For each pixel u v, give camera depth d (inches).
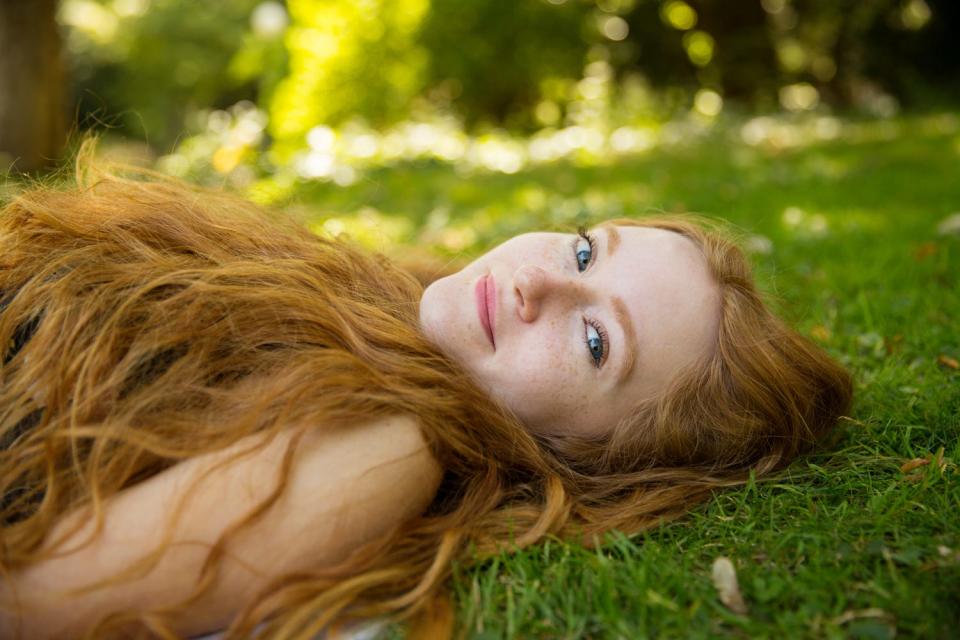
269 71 492.1
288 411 65.4
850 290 137.0
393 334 79.7
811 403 85.7
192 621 60.2
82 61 789.2
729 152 341.1
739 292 85.8
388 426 69.0
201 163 278.7
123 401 67.8
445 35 446.9
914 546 66.1
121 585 58.1
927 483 74.5
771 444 85.3
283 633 58.0
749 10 554.9
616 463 83.9
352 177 267.0
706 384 82.6
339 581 62.4
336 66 429.1
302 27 450.6
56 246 79.1
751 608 60.9
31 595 57.6
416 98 448.8
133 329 71.4
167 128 792.9
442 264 120.7
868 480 78.5
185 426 65.7
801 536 68.6
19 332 72.9
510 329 80.7
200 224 86.6
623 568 65.6
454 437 74.0
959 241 159.8
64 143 249.6
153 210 85.5
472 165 314.3
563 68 477.1
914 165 278.2
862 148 332.8
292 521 62.0
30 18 236.5
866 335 115.0
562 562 66.0
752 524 72.0
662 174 278.4
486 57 451.5
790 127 419.8
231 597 60.4
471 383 78.5
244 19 803.4
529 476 81.9
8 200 94.8
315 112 422.6
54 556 58.1
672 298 82.2
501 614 62.4
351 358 72.7
